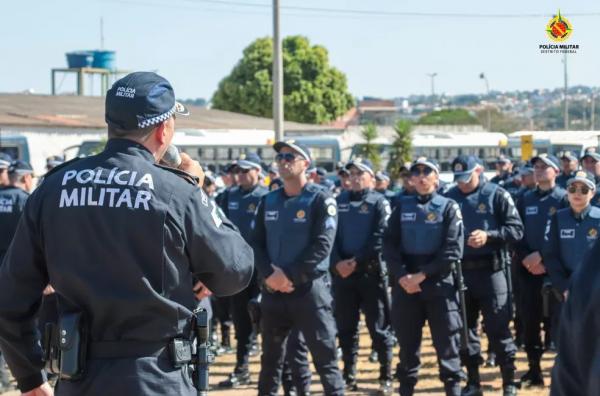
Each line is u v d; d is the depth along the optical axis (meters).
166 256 3.40
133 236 3.38
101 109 39.19
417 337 7.66
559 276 7.98
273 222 7.34
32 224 3.52
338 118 58.00
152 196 3.41
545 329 11.02
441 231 7.55
